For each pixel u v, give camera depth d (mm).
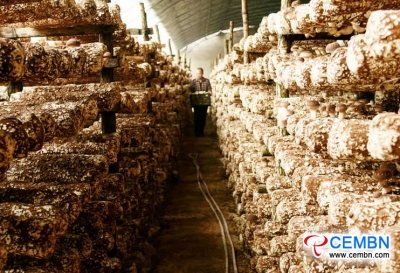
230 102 6172
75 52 1979
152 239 4418
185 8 11922
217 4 13398
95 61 2133
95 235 2221
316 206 2342
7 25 2598
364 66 1069
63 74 1933
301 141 1675
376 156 1103
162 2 9500
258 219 3602
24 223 1413
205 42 22391
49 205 1541
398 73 1087
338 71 1283
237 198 4941
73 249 1771
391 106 2201
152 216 4609
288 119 2039
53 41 3264
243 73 4172
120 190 2768
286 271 2377
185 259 3979
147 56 4770
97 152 2320
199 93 10977
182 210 5410
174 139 7324
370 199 1481
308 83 1726
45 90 2461
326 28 2035
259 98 3441
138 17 8789
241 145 4738
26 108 1803
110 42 2969
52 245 1451
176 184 6754
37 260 1621
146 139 3924
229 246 4223
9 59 1204
